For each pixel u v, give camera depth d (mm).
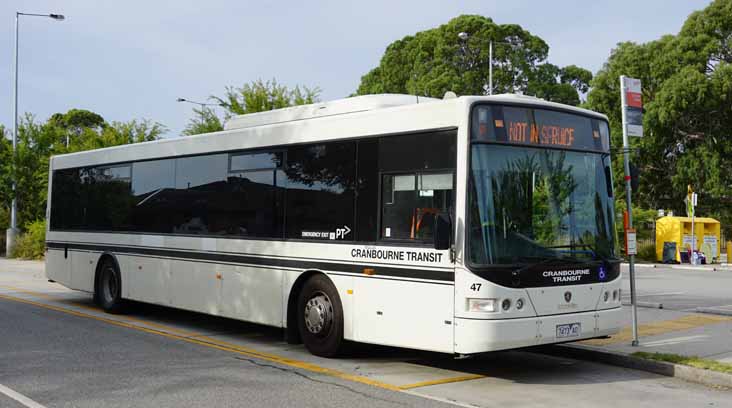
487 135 7969
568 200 8461
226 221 11062
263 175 10453
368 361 9273
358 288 8906
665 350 9594
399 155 8570
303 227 9727
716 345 10000
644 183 40562
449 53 46312
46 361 9008
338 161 9320
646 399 7441
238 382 7898
